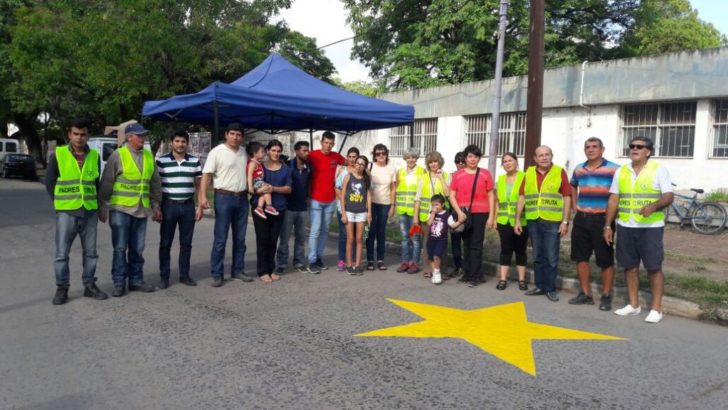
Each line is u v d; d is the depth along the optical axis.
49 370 4.36
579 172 6.42
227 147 7.03
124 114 20.97
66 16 19.44
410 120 9.75
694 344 5.19
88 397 3.90
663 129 13.24
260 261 7.41
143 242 6.72
